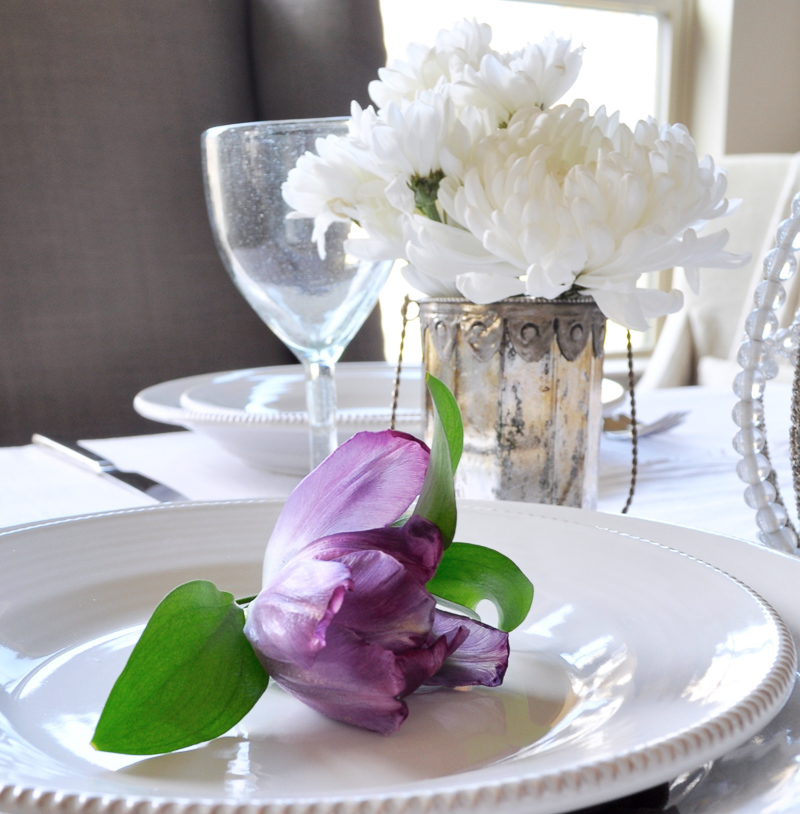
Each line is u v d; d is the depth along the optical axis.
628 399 0.73
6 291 1.08
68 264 1.11
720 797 0.18
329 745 0.21
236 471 0.59
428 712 0.22
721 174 0.36
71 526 0.33
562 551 0.32
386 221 0.38
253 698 0.21
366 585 0.20
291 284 0.45
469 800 0.14
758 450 0.39
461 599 0.25
